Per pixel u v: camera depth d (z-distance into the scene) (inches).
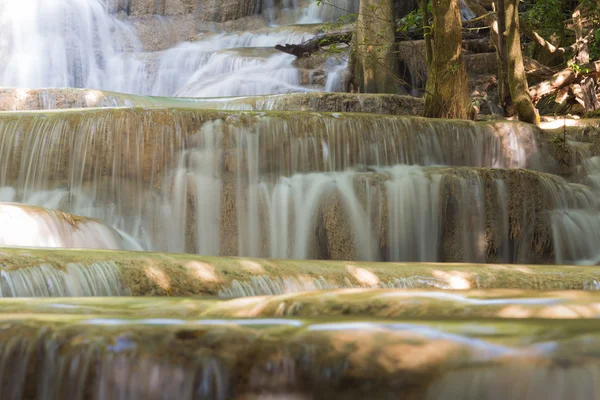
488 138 458.0
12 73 826.8
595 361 61.4
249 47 839.7
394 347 67.8
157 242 391.2
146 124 395.5
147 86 845.2
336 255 397.4
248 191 402.0
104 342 78.5
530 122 529.3
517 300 99.9
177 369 74.6
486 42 744.3
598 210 429.7
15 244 266.4
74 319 86.1
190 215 394.9
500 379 62.7
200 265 209.8
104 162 393.1
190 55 839.1
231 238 398.0
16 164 397.7
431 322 77.4
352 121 423.8
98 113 398.9
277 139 408.8
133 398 76.3
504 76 577.9
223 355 73.6
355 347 68.7
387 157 429.1
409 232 395.9
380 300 102.4
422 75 737.0
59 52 849.5
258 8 989.2
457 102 530.0
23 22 842.8
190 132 399.5
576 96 628.1
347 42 738.2
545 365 62.0
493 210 398.6
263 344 72.5
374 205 397.1
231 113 406.9
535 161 466.3
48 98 529.0
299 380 69.4
